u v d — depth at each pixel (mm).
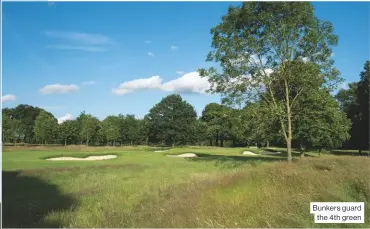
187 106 84000
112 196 13625
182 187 14227
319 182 9734
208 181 13438
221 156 39750
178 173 20906
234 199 9906
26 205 11750
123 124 84438
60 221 9992
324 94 26891
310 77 25562
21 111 107125
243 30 27750
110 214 10758
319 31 25750
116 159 32281
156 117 82000
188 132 82250
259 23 27031
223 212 8344
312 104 28016
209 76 28062
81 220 10109
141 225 9117
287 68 26406
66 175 19000
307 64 25625
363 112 54688
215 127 85500
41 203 12180
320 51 26094
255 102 27812
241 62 27109
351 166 11953
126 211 11234
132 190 15094
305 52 26219
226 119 29172
